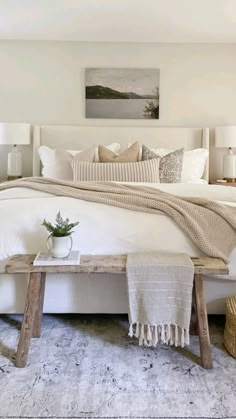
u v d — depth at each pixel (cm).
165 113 438
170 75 433
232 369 181
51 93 433
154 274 180
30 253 207
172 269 179
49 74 431
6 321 230
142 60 430
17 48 427
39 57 428
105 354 193
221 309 219
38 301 200
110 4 322
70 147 428
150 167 336
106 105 435
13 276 214
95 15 348
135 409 152
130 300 181
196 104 437
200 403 156
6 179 423
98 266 180
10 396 159
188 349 199
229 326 193
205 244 198
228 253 204
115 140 427
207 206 213
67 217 208
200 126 440
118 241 205
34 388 165
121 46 428
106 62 430
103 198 216
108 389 164
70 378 172
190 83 434
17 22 368
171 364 185
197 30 388
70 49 428
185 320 180
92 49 428
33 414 148
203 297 182
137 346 202
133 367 182
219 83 434
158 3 320
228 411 151
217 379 173
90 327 224
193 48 430
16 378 172
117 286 216
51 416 147
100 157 365
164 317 181
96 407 153
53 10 336
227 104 437
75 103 435
